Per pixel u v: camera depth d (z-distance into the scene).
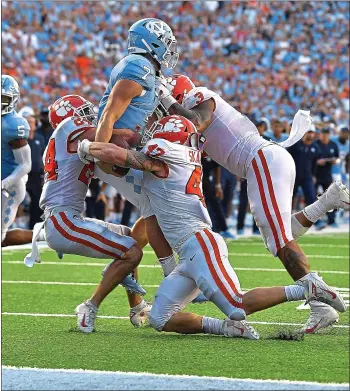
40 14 49.56
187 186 13.02
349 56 56.22
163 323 13.02
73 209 13.77
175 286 12.98
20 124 17.92
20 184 18.56
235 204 39.25
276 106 50.00
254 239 30.52
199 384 9.99
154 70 13.43
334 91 53.84
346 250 26.88
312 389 9.79
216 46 54.72
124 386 9.91
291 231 14.03
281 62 54.81
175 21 54.78
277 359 11.34
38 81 44.69
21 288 18.41
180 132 13.09
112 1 53.25
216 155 14.11
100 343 12.45
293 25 57.12
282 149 13.82
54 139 13.98
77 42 49.53
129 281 13.82
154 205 13.14
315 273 13.04
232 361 11.21
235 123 13.96
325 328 13.34
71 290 18.19
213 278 12.68
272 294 12.71
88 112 14.15
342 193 14.33
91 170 13.93
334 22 57.88
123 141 13.20
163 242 13.69
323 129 35.12
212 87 50.31
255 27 56.31
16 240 18.98
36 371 10.65
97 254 13.52
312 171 32.56
